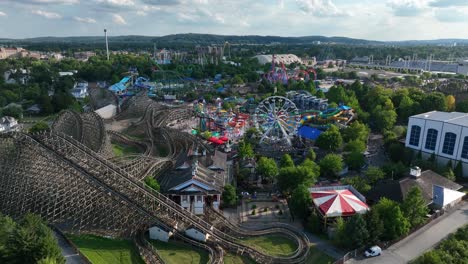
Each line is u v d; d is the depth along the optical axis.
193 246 77.19
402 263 71.94
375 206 83.69
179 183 93.69
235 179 113.62
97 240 77.62
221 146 146.62
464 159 119.44
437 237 81.69
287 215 93.12
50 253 61.62
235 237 82.56
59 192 81.56
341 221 78.88
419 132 132.00
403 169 111.12
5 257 60.34
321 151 140.88
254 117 178.00
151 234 79.19
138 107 198.62
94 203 82.44
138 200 83.88
